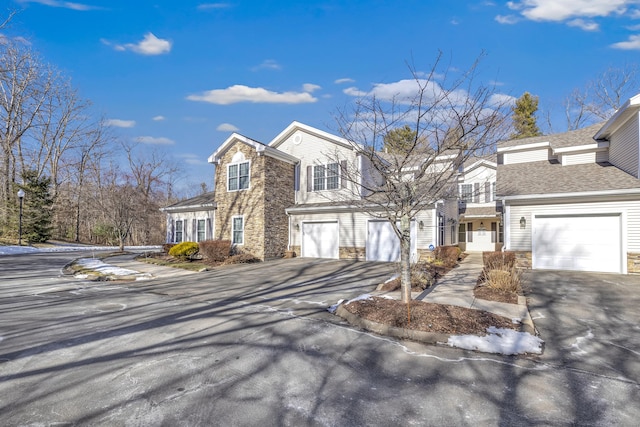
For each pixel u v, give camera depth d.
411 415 3.14
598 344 5.11
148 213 26.78
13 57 23.78
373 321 5.84
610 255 11.18
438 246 14.65
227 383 3.75
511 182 13.62
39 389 3.59
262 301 8.03
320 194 17.59
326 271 12.70
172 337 5.36
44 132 33.19
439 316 5.83
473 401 3.41
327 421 3.02
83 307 7.50
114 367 4.18
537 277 10.35
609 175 12.02
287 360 4.43
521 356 4.63
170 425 2.93
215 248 15.82
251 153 17.11
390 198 6.79
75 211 35.31
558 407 3.31
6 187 27.25
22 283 10.91
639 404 3.39
